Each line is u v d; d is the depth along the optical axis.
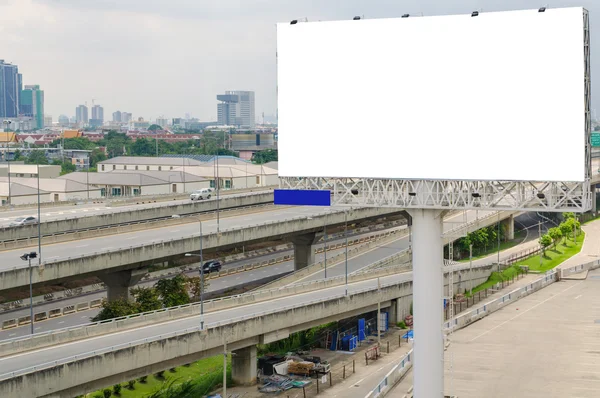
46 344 87.62
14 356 83.31
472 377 101.06
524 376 101.50
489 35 63.72
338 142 69.06
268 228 155.50
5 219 164.62
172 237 144.12
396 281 134.75
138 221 170.25
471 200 66.38
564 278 170.75
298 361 108.56
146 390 98.75
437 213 69.62
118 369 84.69
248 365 102.75
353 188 69.88
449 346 116.19
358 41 68.00
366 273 139.38
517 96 63.16
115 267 125.62
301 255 171.75
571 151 61.84
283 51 70.19
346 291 120.81
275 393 99.31
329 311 115.50
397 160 67.38
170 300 124.44
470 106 64.69
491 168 64.44
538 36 62.19
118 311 111.81
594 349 113.81
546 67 62.12
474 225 188.12
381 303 129.00
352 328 124.06
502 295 154.75
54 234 147.00
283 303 114.75
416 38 66.06
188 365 109.56
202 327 94.56
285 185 71.69
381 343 122.62
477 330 126.00
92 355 81.94
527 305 144.38
